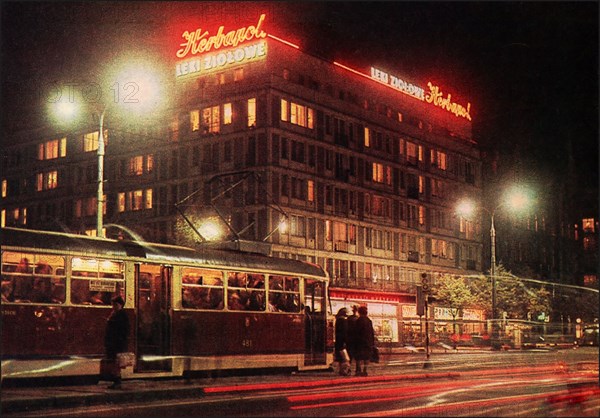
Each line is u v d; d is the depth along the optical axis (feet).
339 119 230.07
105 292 64.13
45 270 60.03
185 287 71.15
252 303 78.02
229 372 77.97
